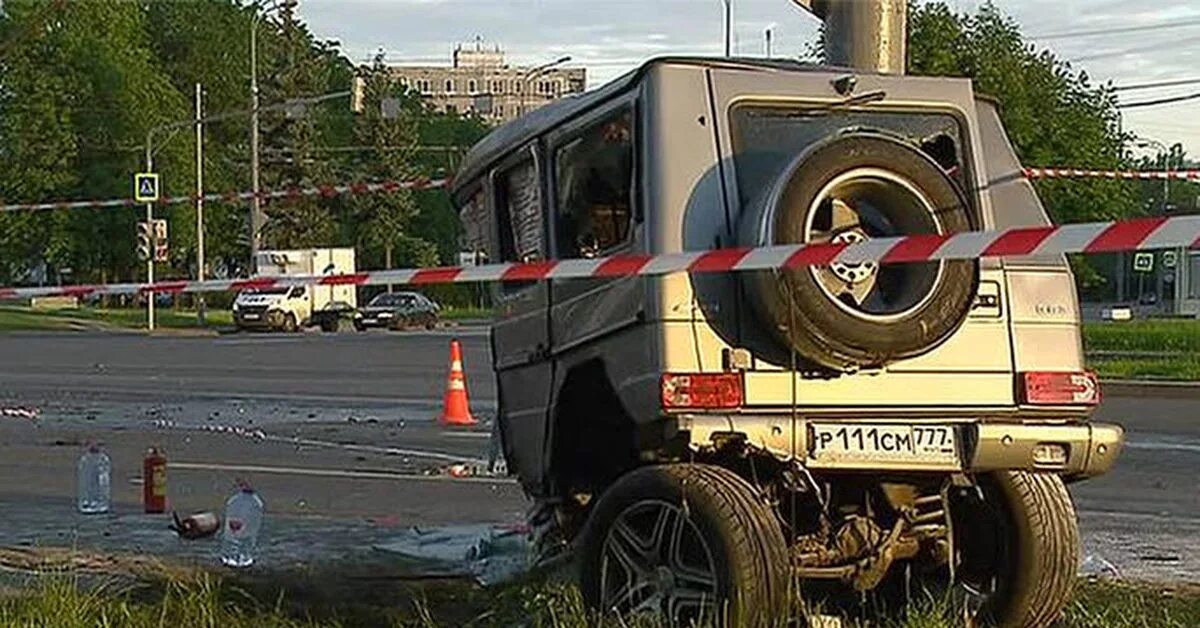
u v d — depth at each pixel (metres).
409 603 8.99
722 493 6.86
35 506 13.93
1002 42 43.41
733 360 7.16
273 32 86.44
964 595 7.72
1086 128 43.16
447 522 12.81
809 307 7.00
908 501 7.69
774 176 7.37
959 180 7.95
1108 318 61.69
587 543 7.38
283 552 11.16
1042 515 7.65
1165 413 23.53
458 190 10.12
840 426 7.18
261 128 85.25
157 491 13.44
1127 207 43.16
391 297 64.44
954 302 7.22
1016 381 7.49
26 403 25.59
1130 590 9.46
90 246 80.50
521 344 8.96
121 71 79.81
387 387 29.06
